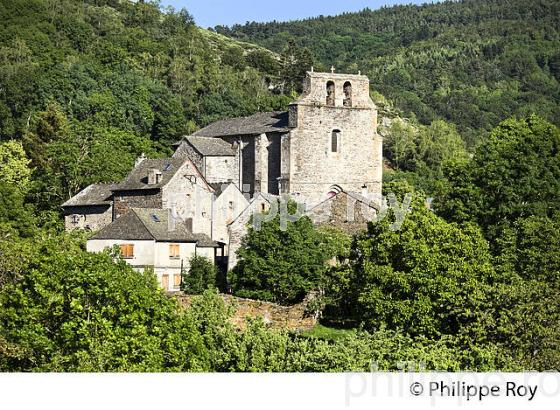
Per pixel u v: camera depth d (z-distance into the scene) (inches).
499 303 2640.3
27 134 6186.0
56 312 2277.3
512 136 4114.2
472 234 3181.6
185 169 4480.8
